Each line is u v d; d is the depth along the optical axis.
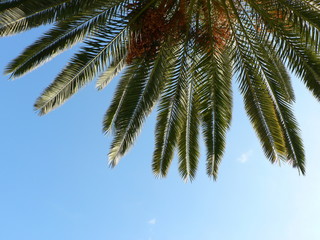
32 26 7.79
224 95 8.42
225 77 8.88
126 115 8.62
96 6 7.70
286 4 7.27
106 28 7.90
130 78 9.31
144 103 8.62
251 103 8.75
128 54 8.41
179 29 7.97
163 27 7.87
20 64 8.23
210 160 9.29
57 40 8.20
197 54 8.25
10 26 7.61
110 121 9.47
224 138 8.85
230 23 7.90
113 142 8.98
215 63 8.16
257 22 7.73
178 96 8.86
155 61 8.48
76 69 8.16
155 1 7.95
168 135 9.40
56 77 8.40
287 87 9.97
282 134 8.91
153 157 9.82
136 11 7.88
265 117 8.87
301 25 7.18
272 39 7.73
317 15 7.04
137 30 7.95
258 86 8.44
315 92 7.62
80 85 8.34
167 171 9.88
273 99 8.65
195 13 8.16
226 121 8.71
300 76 7.65
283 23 7.43
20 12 7.48
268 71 8.20
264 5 7.46
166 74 8.80
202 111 8.43
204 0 8.01
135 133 8.77
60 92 8.43
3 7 7.26
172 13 8.05
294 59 7.56
